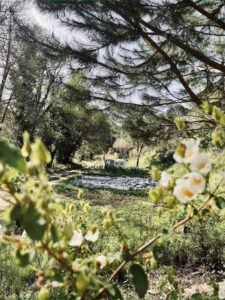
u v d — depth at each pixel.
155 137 6.32
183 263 4.38
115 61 5.60
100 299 0.80
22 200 0.63
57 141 30.58
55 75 5.54
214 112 1.02
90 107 5.88
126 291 2.99
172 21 4.26
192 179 0.82
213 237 4.59
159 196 0.88
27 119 19.38
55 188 14.03
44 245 0.73
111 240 4.46
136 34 4.71
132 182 22.50
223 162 0.85
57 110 24.73
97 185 18.38
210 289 3.45
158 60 5.69
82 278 0.71
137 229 5.34
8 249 3.85
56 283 0.81
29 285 3.25
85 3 4.21
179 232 5.27
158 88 5.90
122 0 3.92
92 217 6.55
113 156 50.16
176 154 0.89
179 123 0.95
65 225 0.75
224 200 0.85
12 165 0.56
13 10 9.34
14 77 14.91
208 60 4.64
